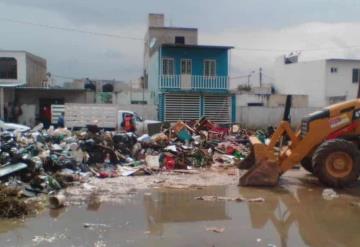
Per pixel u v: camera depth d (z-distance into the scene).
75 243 7.62
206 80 37.25
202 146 18.73
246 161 15.32
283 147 13.52
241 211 10.04
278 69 57.25
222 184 13.10
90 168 14.48
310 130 12.82
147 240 7.85
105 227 8.59
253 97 44.81
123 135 16.91
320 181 12.62
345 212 10.02
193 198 11.27
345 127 12.84
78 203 10.49
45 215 9.39
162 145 17.58
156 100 38.47
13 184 11.27
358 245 7.76
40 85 48.06
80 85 47.06
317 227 8.84
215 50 38.47
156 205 10.45
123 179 13.61
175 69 38.09
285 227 8.82
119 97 39.59
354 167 12.26
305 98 46.19
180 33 49.22
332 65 50.19
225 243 7.77
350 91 50.31
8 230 8.33
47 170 13.22
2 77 40.03
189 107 36.56
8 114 34.09
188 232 8.38
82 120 28.59
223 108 37.03
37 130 20.95
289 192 12.07
